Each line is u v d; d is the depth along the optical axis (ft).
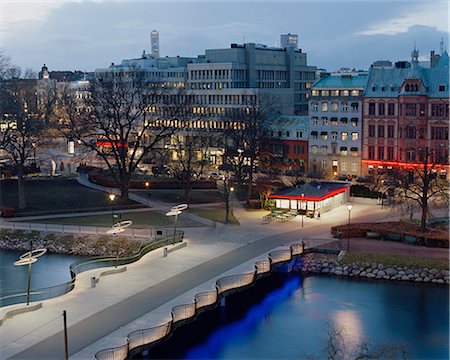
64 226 404.36
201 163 504.43
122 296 269.03
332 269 334.24
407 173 475.72
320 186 456.04
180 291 274.57
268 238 364.79
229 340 261.24
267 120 618.03
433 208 422.41
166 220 411.34
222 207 448.65
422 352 249.96
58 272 347.56
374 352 247.29
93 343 222.89
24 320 243.19
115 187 511.81
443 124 522.88
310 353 249.75
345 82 575.79
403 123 538.88
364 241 360.07
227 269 305.94
